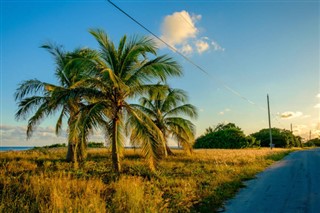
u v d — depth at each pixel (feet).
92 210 19.06
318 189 31.14
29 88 55.26
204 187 31.27
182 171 44.37
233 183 34.63
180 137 75.82
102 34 41.83
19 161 50.29
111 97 42.86
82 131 38.04
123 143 44.01
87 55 42.73
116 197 22.70
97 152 79.36
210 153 94.38
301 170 50.16
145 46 41.81
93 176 35.99
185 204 23.88
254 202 25.63
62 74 57.11
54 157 62.80
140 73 42.52
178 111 79.00
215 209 23.24
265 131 276.82
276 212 22.15
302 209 22.79
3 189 23.62
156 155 39.42
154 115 76.13
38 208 19.27
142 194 23.62
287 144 259.39
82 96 42.29
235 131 178.19
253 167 53.06
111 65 42.65
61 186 24.45
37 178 27.20
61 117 59.31
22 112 56.08
